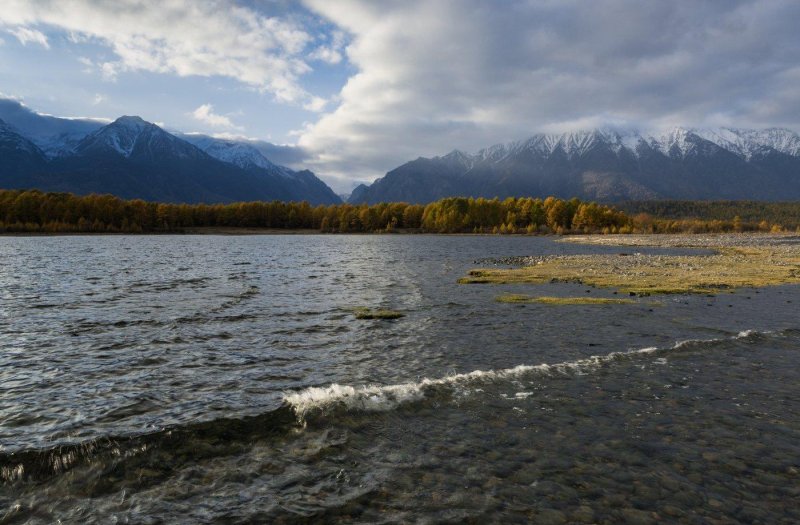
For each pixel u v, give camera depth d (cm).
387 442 1077
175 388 1473
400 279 4416
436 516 805
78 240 13275
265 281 4288
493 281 4038
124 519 805
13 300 3170
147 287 3850
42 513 823
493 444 1063
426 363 1731
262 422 1186
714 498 853
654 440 1080
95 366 1712
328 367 1692
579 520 789
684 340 2022
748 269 4853
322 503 847
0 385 1500
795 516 800
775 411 1246
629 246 10800
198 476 941
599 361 1705
